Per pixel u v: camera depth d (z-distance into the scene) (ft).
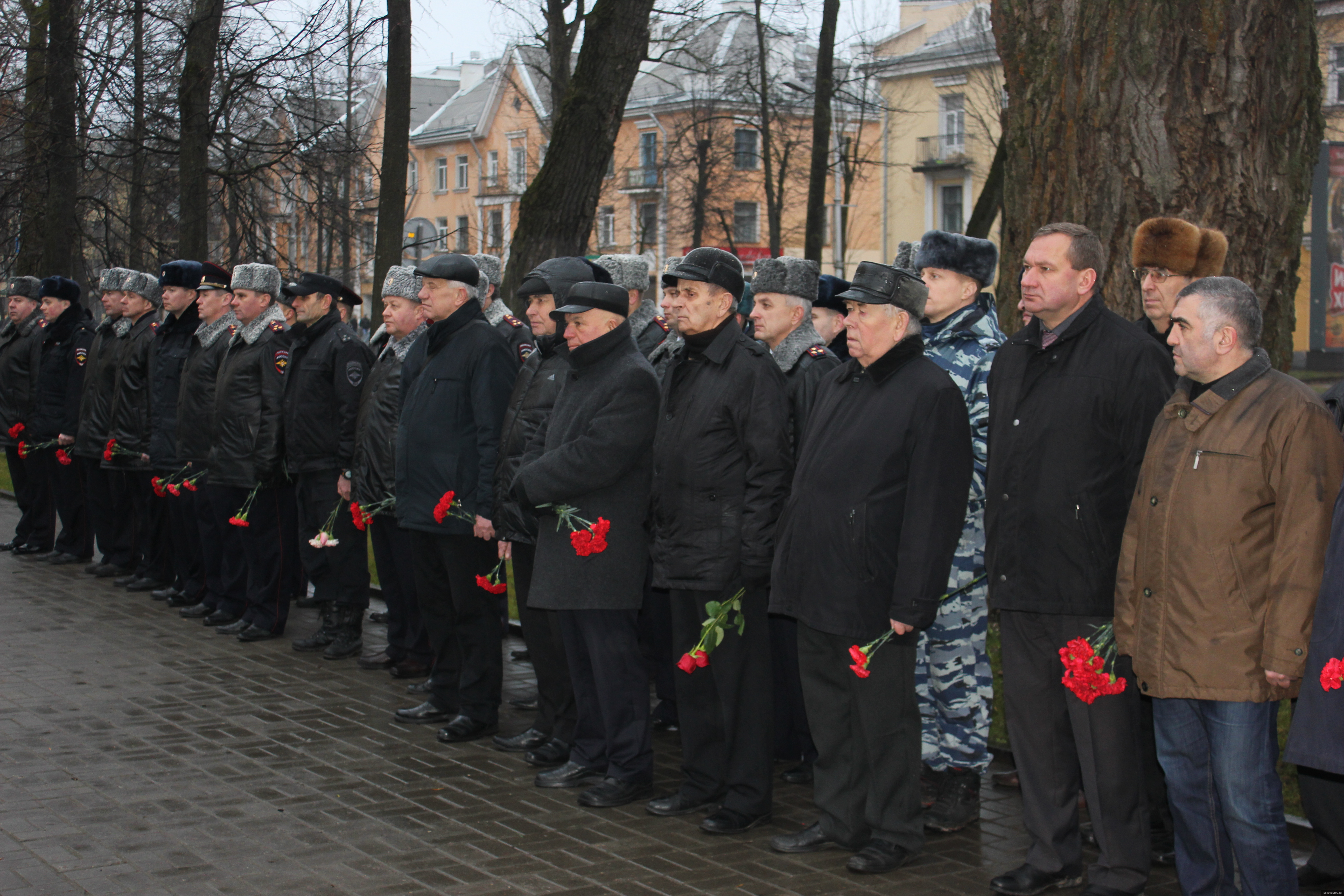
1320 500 10.90
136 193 51.49
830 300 18.97
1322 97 18.15
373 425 21.95
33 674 22.17
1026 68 18.86
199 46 44.19
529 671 23.30
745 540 14.57
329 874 13.38
